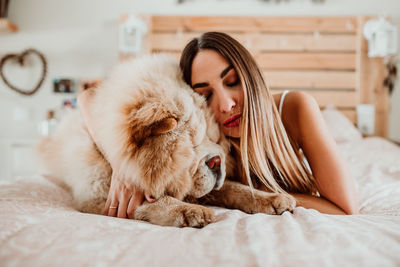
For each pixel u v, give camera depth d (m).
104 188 0.97
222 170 0.90
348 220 0.66
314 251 0.45
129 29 3.10
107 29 3.55
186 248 0.49
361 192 1.15
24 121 3.52
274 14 3.48
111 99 0.89
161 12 3.54
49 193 1.04
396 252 0.44
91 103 1.03
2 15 3.40
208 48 1.01
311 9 3.45
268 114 1.00
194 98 0.94
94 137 0.94
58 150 1.17
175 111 0.82
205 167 0.86
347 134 2.73
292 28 3.37
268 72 3.38
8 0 3.44
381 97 3.29
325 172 0.93
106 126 0.85
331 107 3.27
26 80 3.53
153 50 3.46
